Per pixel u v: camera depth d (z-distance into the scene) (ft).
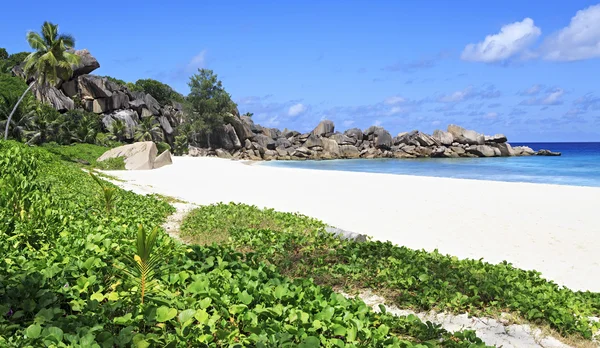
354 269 29.27
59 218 28.55
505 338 22.52
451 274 29.35
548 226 57.82
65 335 12.47
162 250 23.32
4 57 305.53
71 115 254.27
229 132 363.76
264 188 97.55
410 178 121.90
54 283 16.72
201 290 17.88
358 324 16.53
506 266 34.78
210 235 41.39
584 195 85.66
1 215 24.93
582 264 41.63
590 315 26.81
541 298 27.22
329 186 101.96
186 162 197.26
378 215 64.08
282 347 14.01
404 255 33.50
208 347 13.89
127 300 16.28
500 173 184.03
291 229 42.45
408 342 16.46
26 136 193.47
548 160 295.07
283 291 18.75
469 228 56.08
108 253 22.17
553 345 22.40
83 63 288.71
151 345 13.25
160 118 325.83
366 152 380.58
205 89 366.02
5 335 12.71
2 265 18.01
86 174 87.97
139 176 122.01
